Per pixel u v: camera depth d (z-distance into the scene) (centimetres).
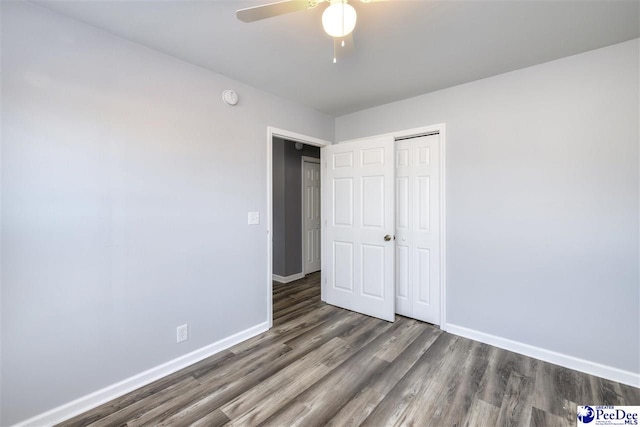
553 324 223
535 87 227
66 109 167
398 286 320
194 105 225
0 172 148
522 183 234
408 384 197
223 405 178
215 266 240
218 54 210
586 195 210
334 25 142
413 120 293
